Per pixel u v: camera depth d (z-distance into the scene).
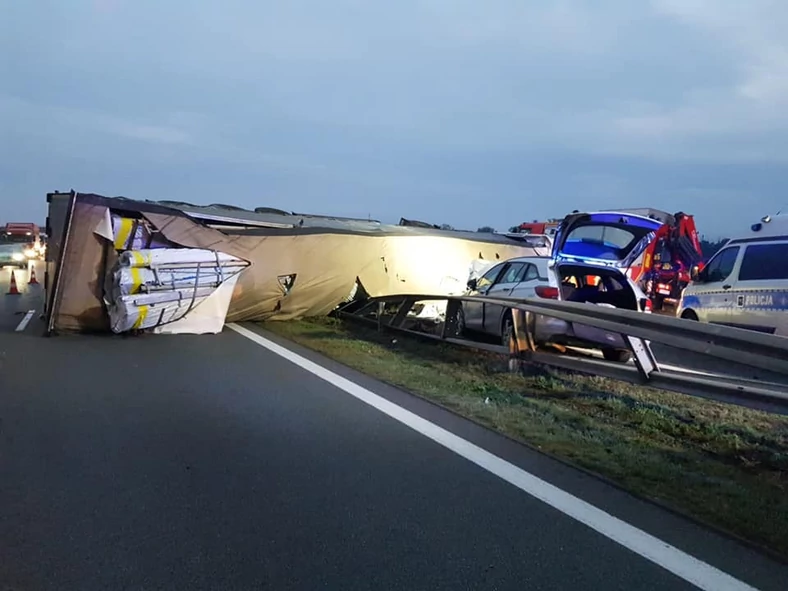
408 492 4.77
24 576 3.54
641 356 7.18
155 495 4.65
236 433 6.16
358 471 5.19
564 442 5.95
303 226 15.37
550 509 4.48
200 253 12.20
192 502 4.54
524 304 8.99
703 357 10.06
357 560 3.76
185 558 3.76
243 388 8.05
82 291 11.79
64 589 3.41
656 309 15.62
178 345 11.16
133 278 11.27
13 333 11.92
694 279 11.98
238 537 4.03
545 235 20.98
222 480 4.96
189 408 7.03
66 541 3.94
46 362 9.38
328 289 14.62
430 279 15.97
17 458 5.36
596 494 4.75
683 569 3.68
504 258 18.14
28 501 4.51
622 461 5.43
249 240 13.58
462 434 6.20
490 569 3.68
